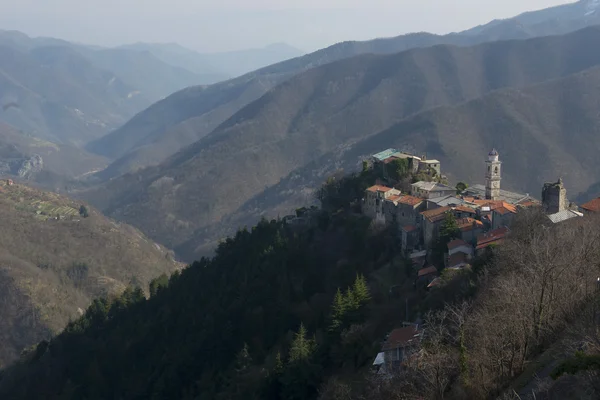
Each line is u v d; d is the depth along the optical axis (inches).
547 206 4367.6
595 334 2001.7
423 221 4822.8
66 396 5236.2
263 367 3996.1
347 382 3093.0
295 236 5777.6
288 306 4798.2
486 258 3609.7
